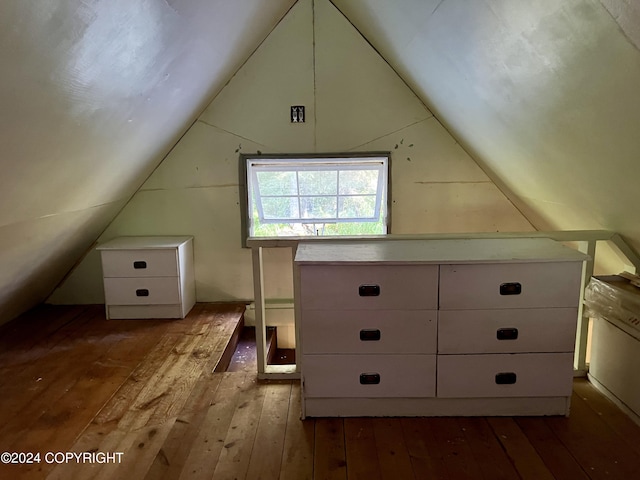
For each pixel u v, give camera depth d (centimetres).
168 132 277
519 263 175
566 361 184
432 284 178
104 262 302
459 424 185
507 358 184
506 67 152
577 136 154
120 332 288
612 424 183
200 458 166
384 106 316
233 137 320
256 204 344
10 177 156
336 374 186
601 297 200
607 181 165
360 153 322
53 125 151
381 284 178
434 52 197
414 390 187
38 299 330
